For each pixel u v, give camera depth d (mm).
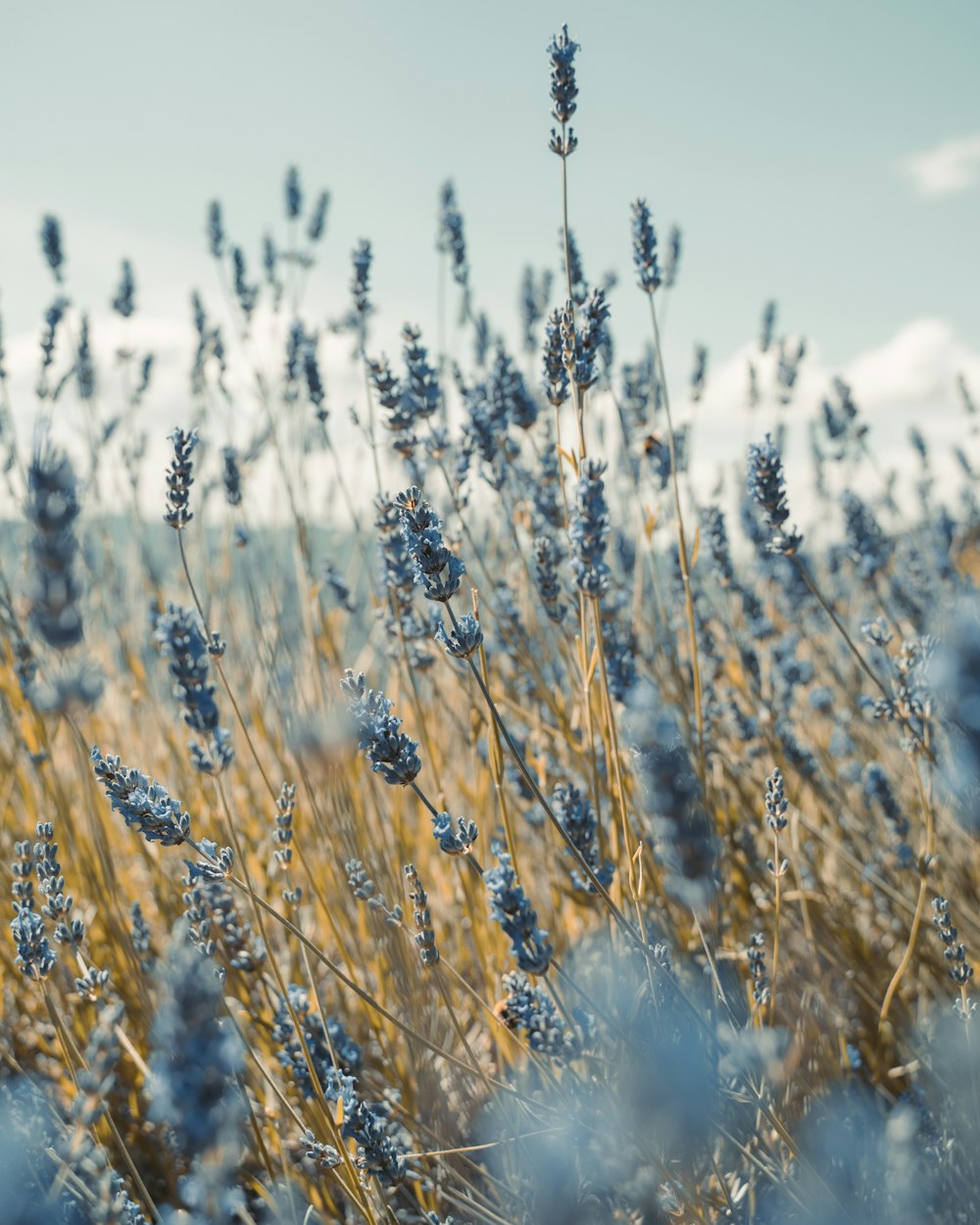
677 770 639
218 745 767
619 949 777
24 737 954
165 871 976
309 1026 787
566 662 887
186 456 770
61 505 647
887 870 975
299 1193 798
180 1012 517
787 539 816
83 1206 662
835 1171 702
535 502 954
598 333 787
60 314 1157
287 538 1271
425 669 935
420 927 735
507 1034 815
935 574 1216
